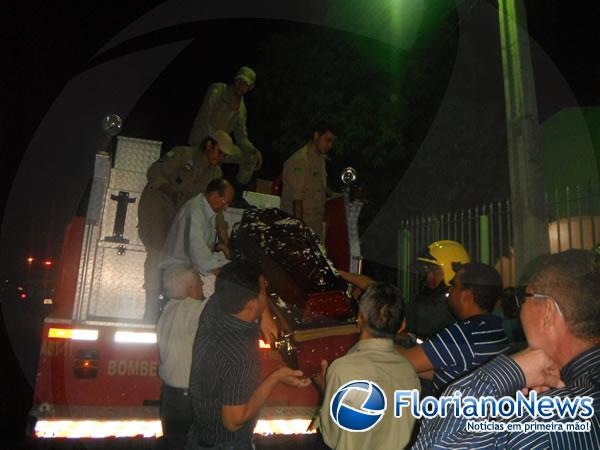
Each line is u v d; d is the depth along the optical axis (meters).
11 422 5.73
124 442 4.04
